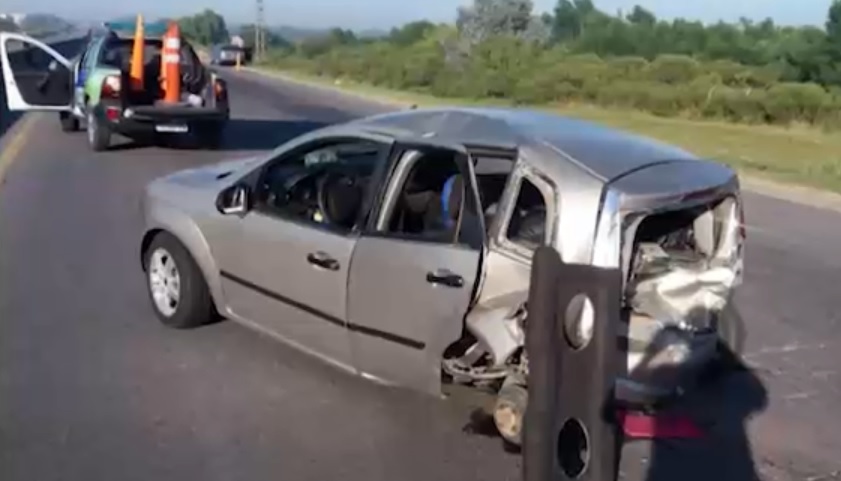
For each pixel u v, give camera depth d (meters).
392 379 5.46
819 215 13.18
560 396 2.26
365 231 5.45
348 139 5.77
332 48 82.25
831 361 6.67
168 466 4.85
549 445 2.25
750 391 6.05
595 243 4.66
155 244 6.99
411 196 5.39
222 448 5.08
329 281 5.63
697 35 52.88
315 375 6.11
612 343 2.32
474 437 5.27
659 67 38.31
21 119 22.38
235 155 16.86
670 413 5.56
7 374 6.01
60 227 10.34
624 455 5.12
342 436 5.26
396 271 5.22
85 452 4.98
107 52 17.11
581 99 37.03
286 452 5.05
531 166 4.84
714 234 5.37
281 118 25.61
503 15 62.28
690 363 5.17
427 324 5.12
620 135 5.52
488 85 39.34
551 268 2.23
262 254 6.12
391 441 5.21
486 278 4.90
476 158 5.11
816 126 29.12
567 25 68.19
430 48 54.78
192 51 17.39
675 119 31.22
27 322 7.04
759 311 7.92
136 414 5.47
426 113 5.71
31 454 4.94
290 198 6.09
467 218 5.03
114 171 14.64
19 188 12.82
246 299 6.36
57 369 6.12
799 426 5.56
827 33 37.22
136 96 16.88
